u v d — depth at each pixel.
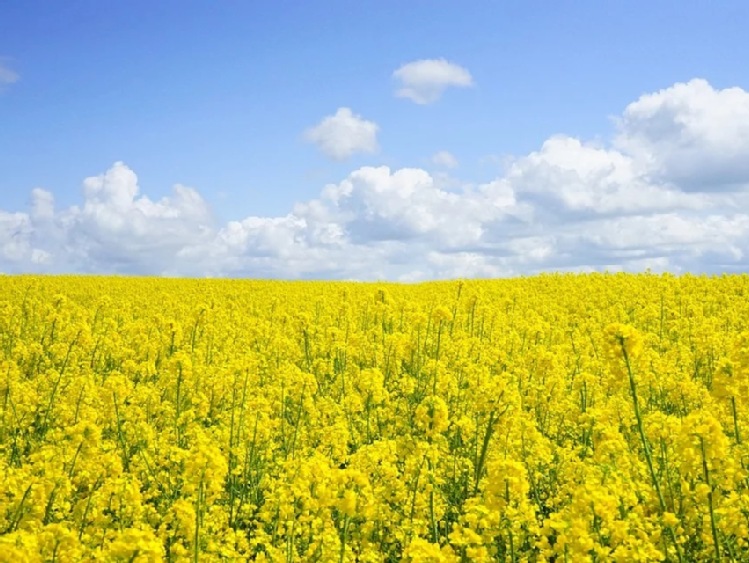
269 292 8.20
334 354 4.09
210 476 1.85
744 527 1.83
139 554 1.58
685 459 1.89
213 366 3.46
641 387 3.04
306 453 2.49
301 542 2.08
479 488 2.26
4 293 6.87
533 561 1.96
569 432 2.79
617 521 1.72
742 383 2.10
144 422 2.79
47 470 2.04
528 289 7.52
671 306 5.36
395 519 2.14
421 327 3.96
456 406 2.99
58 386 3.09
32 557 1.62
